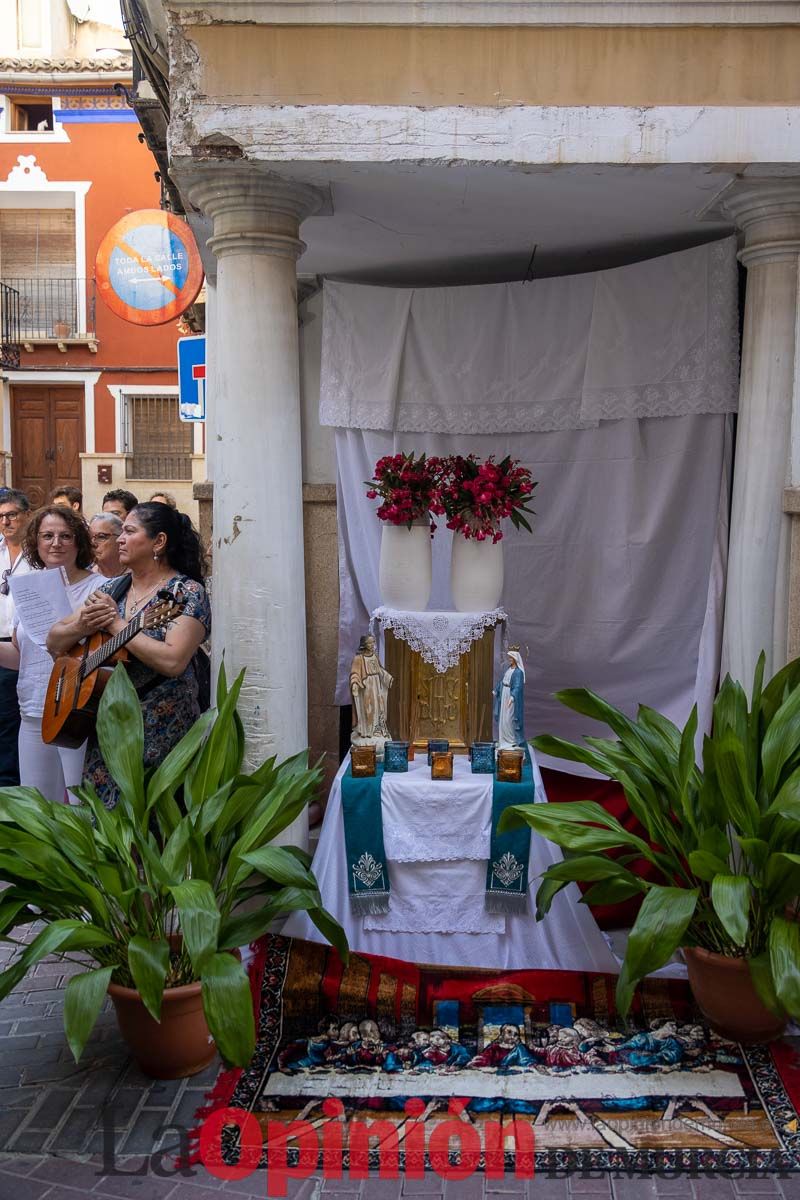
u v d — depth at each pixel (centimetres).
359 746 349
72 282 1653
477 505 360
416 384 454
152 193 1631
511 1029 313
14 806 289
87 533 441
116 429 1678
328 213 372
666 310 400
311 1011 323
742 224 352
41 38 1697
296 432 355
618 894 311
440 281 490
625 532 425
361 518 471
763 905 294
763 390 348
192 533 362
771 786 300
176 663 335
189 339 699
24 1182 252
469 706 368
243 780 306
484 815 338
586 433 434
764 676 353
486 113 319
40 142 1620
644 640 429
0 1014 336
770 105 319
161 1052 288
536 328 435
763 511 350
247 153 321
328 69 320
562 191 352
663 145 319
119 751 309
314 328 492
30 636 405
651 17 316
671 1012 321
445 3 315
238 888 321
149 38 389
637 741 327
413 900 342
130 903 281
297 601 356
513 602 457
